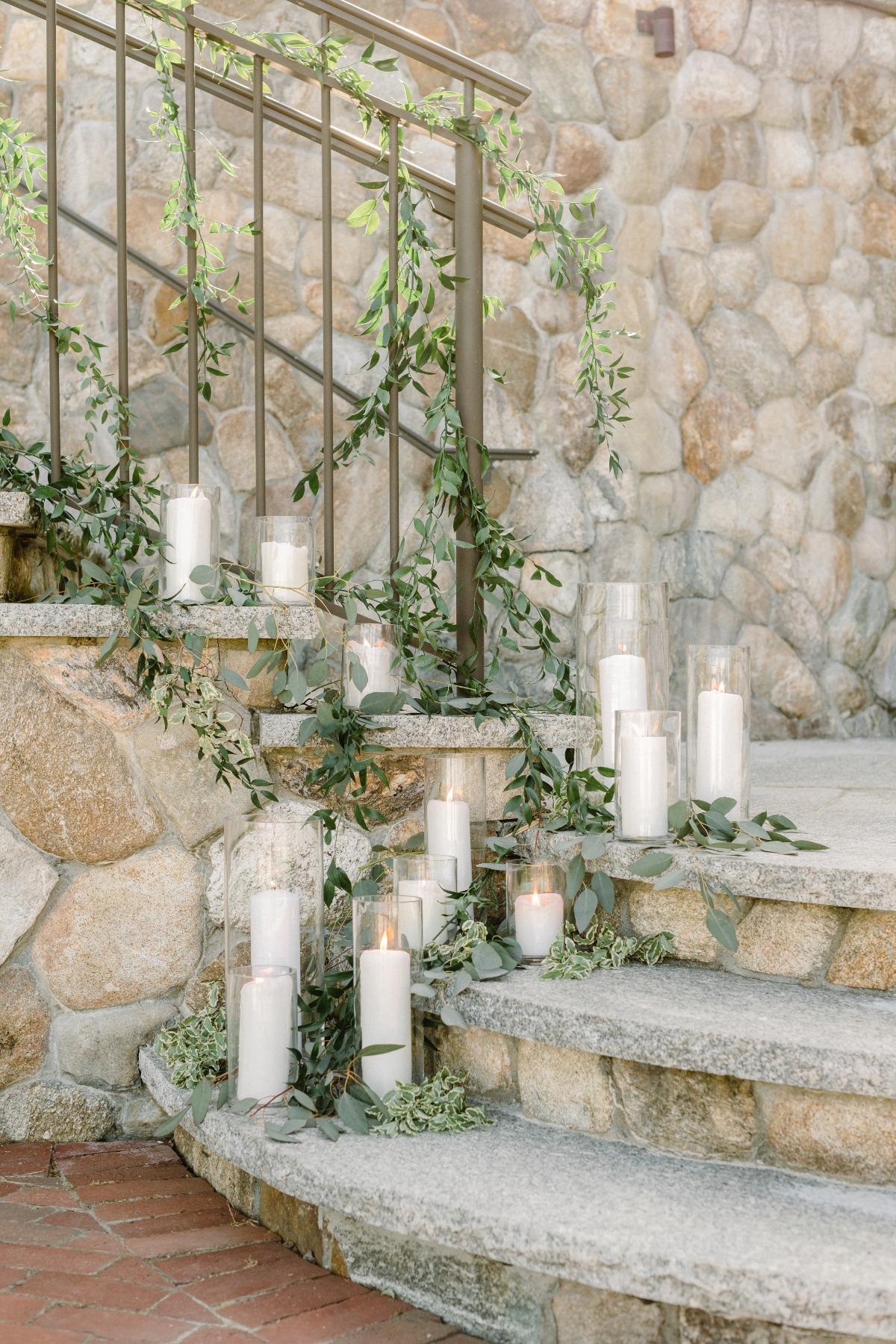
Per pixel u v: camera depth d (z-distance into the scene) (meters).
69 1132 1.98
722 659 1.91
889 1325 1.18
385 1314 1.44
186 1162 1.90
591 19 3.54
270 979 1.71
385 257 3.31
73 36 3.08
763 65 3.74
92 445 3.04
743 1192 1.43
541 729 2.15
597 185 3.52
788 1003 1.61
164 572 2.02
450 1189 1.43
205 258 2.21
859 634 3.87
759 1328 1.28
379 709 2.01
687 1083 1.54
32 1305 1.42
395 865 1.86
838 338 3.85
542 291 3.46
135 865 2.00
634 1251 1.27
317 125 2.32
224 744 2.02
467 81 2.19
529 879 1.84
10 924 1.93
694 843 1.84
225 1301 1.46
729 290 3.70
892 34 3.89
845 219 3.86
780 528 3.75
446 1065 1.79
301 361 3.05
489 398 3.40
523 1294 1.39
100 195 3.09
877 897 1.60
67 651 1.95
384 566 3.27
